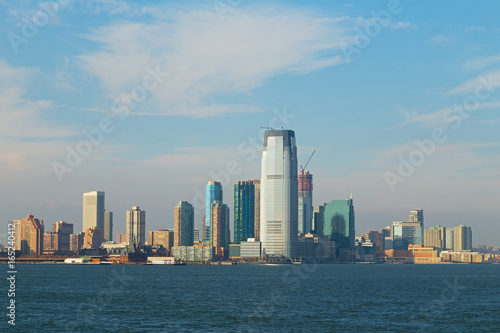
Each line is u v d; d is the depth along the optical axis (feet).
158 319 566.36
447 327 532.32
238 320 561.84
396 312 631.56
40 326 528.63
